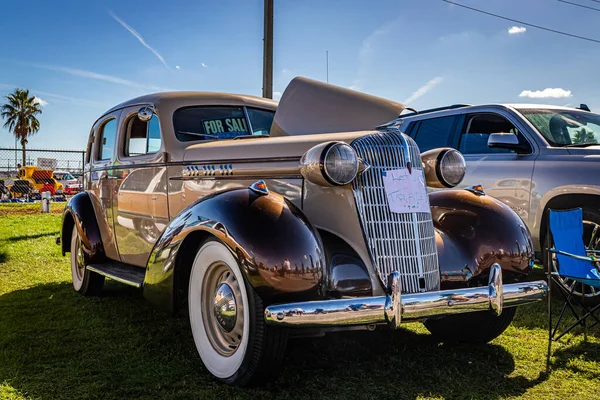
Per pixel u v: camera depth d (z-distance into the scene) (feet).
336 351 11.76
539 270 20.65
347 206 9.90
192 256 11.16
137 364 11.07
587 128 18.43
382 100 11.89
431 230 10.41
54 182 80.79
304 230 9.17
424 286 10.02
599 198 15.93
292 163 10.72
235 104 14.92
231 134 14.46
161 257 10.71
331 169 9.30
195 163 12.78
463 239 11.16
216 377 10.05
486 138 18.90
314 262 8.93
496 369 10.79
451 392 9.66
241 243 8.92
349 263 9.63
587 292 15.40
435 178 11.73
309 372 10.53
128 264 15.70
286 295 8.83
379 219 9.84
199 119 14.26
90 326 13.89
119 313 15.25
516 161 17.65
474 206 11.52
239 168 11.70
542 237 16.98
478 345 12.24
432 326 12.92
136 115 15.20
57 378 10.33
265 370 9.25
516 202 17.44
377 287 9.70
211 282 10.47
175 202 13.34
